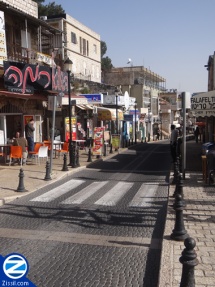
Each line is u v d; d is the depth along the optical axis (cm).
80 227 761
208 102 1445
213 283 469
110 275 532
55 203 979
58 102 1462
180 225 650
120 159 2150
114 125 3703
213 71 2816
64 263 575
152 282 509
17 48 2053
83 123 2947
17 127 1950
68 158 1956
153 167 1764
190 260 393
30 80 1709
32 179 1308
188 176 1344
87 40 4041
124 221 806
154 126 6284
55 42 3331
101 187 1211
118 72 5834
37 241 675
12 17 1995
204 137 3538
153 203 975
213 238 650
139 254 614
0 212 886
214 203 916
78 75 3662
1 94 1567
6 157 1734
